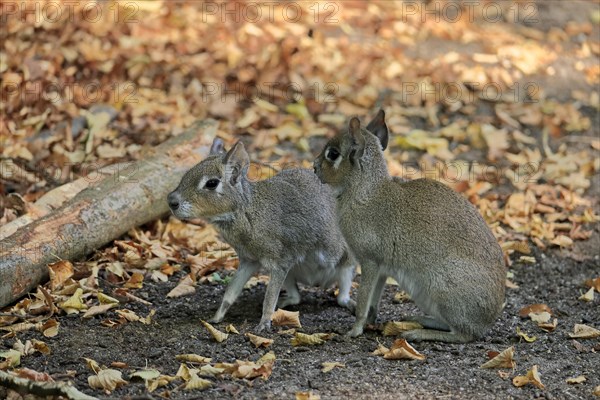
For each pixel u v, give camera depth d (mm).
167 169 13570
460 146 16750
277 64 18594
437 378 9531
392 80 18672
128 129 16109
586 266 13289
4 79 16734
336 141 10703
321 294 12320
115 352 10109
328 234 11391
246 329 10906
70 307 11094
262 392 9125
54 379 9352
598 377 9680
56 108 16297
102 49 18109
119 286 11953
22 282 11219
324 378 9484
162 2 20047
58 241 11805
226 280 12359
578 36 21188
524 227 14188
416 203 10547
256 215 10938
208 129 14477
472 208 10719
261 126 16828
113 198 12711
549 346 10586
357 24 20609
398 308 11812
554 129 17312
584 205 14961
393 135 16938
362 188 10656
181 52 18562
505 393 9234
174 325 10945
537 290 12555
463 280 10305
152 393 9086
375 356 10125
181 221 13625
